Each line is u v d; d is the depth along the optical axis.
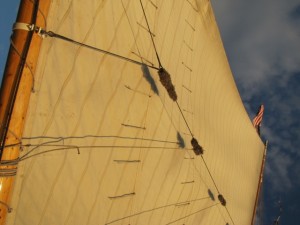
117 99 7.25
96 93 6.55
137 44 7.92
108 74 6.86
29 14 4.98
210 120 14.41
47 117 5.49
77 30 5.93
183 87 11.41
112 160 7.28
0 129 4.71
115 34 7.00
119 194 7.72
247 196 22.14
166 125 9.68
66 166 6.00
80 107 6.17
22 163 5.16
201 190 12.84
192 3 11.55
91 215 6.90
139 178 8.48
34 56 5.02
